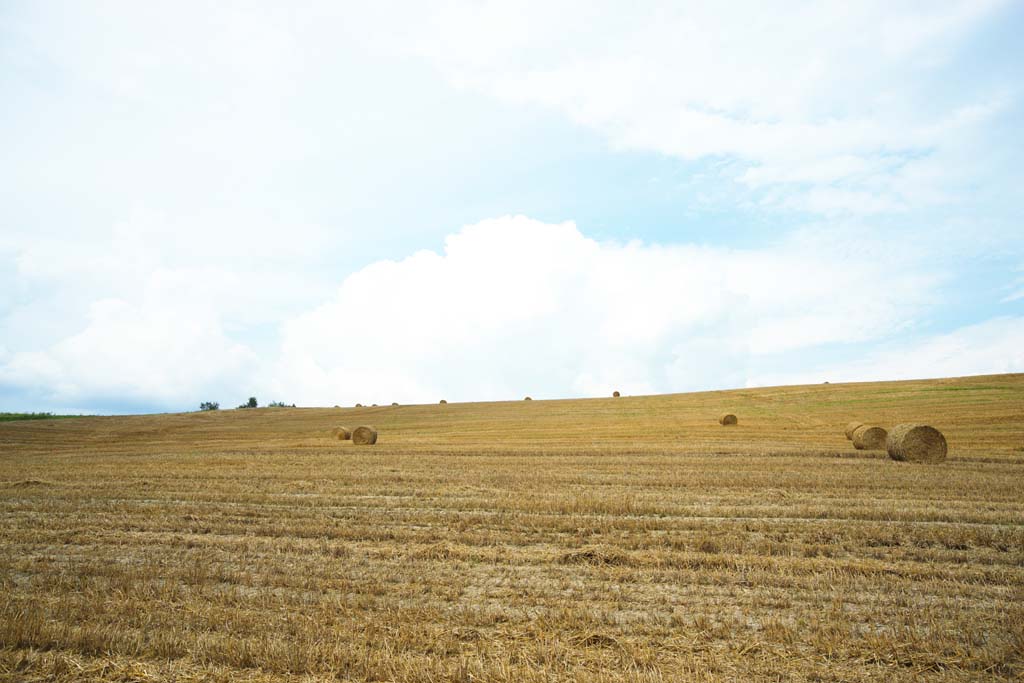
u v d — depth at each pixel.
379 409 71.38
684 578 8.64
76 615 7.30
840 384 62.56
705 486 17.14
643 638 6.57
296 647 6.24
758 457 24.84
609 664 5.97
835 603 7.48
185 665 6.07
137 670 5.94
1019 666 5.82
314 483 18.42
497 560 9.81
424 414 62.03
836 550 10.09
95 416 67.88
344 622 7.04
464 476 19.56
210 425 57.53
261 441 41.12
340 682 5.68
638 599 7.86
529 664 5.94
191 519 13.27
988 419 37.03
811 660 6.05
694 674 5.74
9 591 8.34
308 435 46.12
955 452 25.73
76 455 31.78
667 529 11.90
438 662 5.94
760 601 7.70
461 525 12.45
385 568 9.36
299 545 10.87
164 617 7.17
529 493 16.19
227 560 9.93
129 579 8.73
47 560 9.98
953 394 49.22
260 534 12.00
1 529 12.28
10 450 37.75
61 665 6.00
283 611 7.44
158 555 10.30
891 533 11.18
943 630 6.61
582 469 21.28
